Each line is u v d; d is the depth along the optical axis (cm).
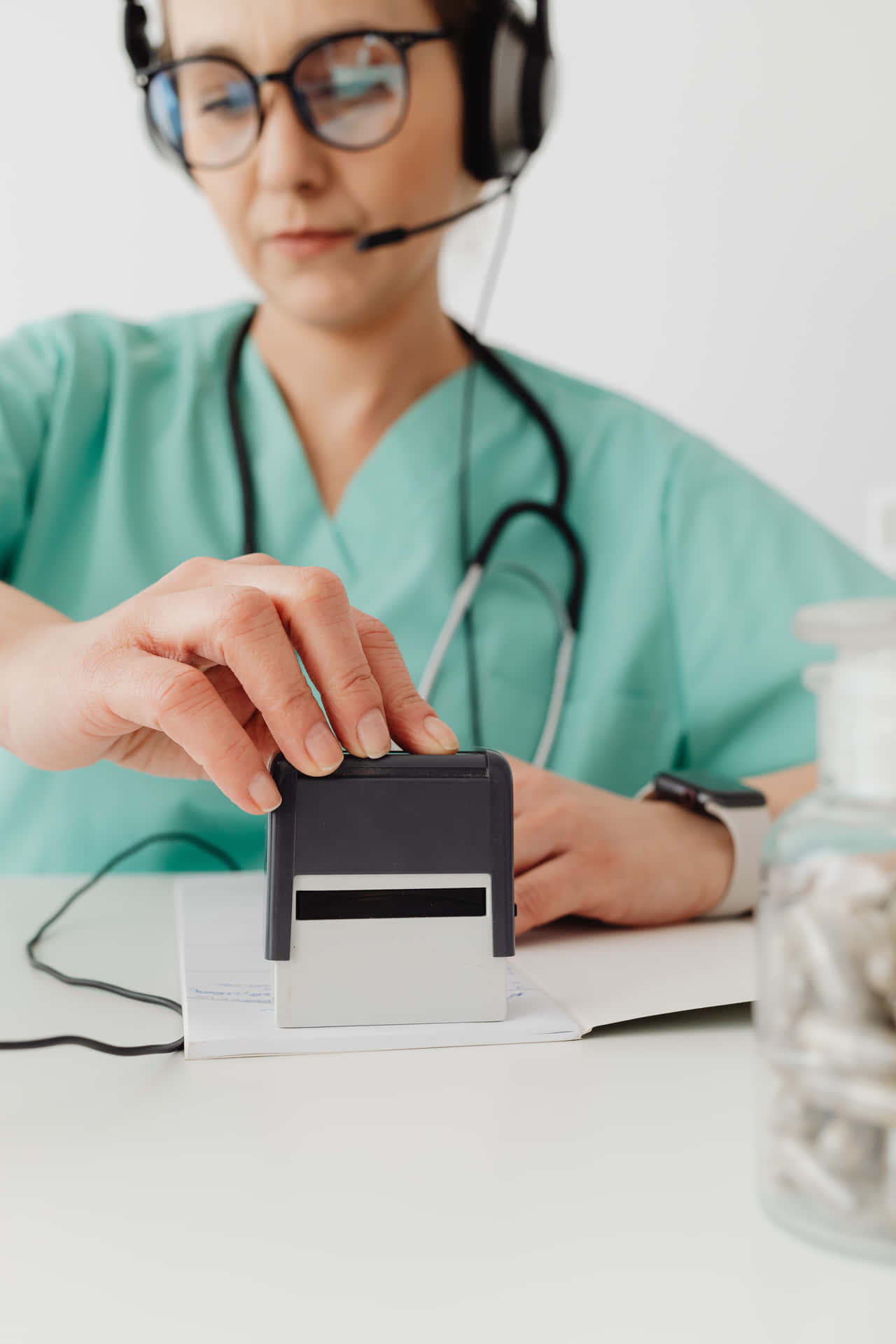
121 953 51
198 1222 25
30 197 147
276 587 42
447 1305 21
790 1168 23
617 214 151
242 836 81
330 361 89
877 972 21
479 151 81
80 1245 24
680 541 92
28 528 86
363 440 91
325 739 38
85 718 47
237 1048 36
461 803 39
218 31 73
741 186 152
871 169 151
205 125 75
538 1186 26
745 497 94
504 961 39
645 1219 25
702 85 149
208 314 99
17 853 81
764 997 24
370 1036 37
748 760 89
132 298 150
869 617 22
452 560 87
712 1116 31
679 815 61
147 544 85
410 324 89
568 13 147
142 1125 30
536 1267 23
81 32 144
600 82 148
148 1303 21
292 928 38
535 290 152
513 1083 34
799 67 149
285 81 72
